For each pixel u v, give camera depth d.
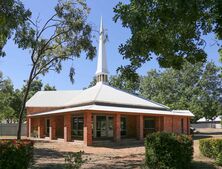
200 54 10.46
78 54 27.20
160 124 36.41
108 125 36.44
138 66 10.98
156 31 9.47
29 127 45.94
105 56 44.66
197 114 51.84
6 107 45.72
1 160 10.84
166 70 59.56
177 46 10.20
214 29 9.21
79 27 26.08
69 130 33.12
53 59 27.88
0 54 22.86
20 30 24.02
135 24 9.30
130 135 37.84
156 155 14.22
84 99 36.78
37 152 22.81
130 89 52.12
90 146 28.16
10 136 49.53
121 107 34.41
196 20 9.05
